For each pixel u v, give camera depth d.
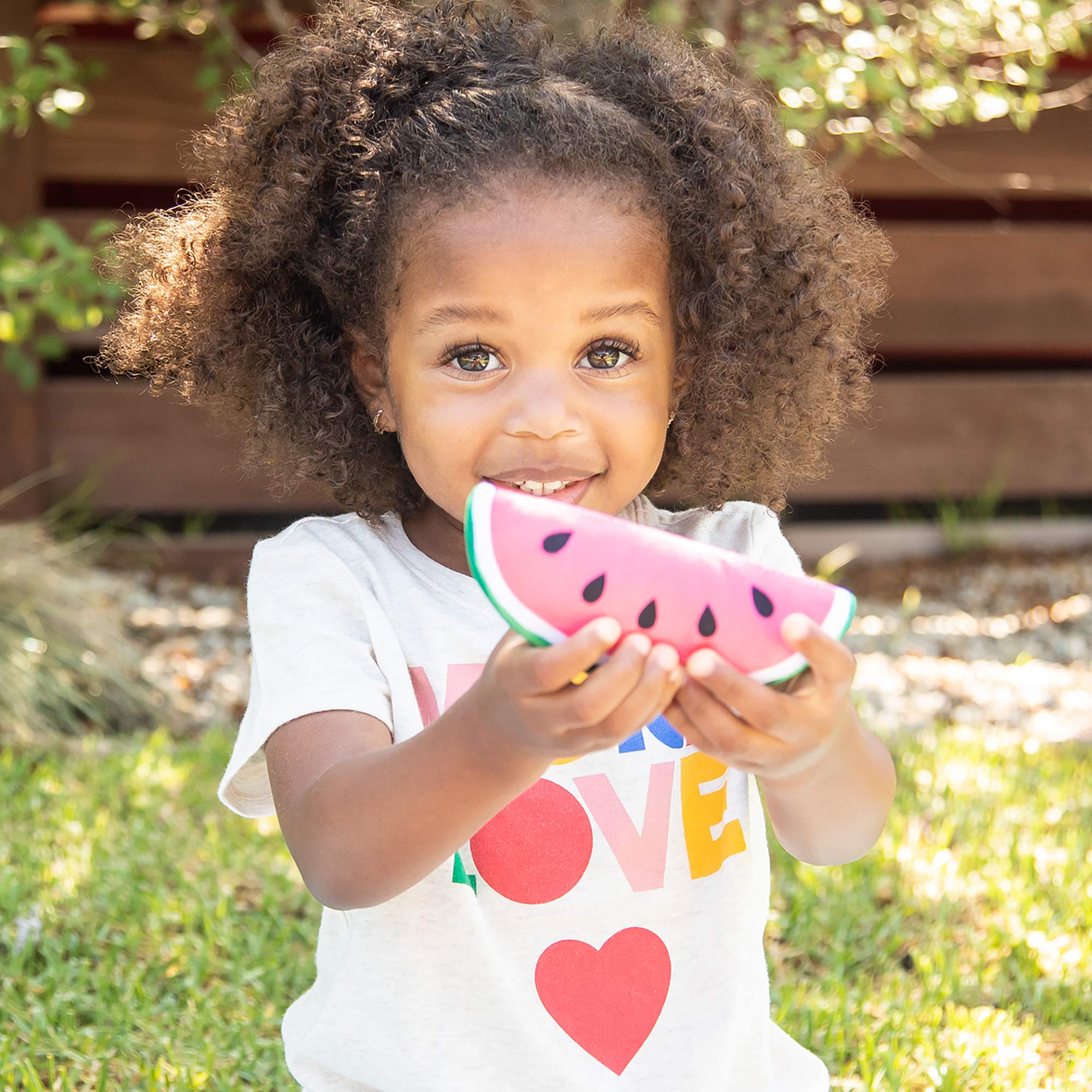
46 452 5.57
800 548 6.10
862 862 3.13
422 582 1.65
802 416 1.94
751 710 1.12
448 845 1.26
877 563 6.10
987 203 6.34
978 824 3.38
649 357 1.55
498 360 1.50
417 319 1.52
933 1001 2.55
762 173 1.84
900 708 4.52
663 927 1.56
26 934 2.74
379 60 1.71
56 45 5.34
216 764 3.81
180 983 2.62
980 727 4.35
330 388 1.84
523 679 1.09
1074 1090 2.28
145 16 4.95
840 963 2.67
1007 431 6.10
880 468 6.07
